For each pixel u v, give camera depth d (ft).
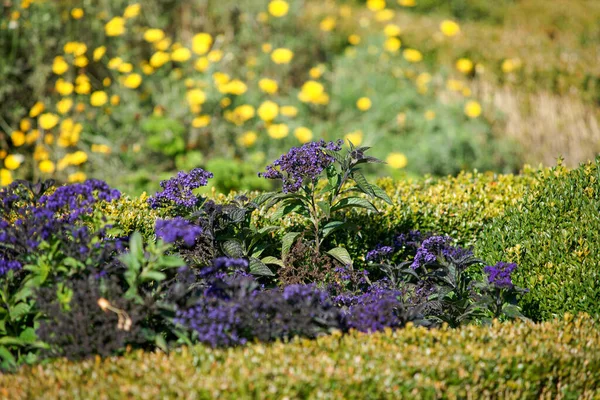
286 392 8.91
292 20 29.73
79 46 24.89
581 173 13.98
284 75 27.91
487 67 28.04
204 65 24.70
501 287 12.02
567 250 12.97
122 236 12.94
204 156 23.54
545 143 25.29
